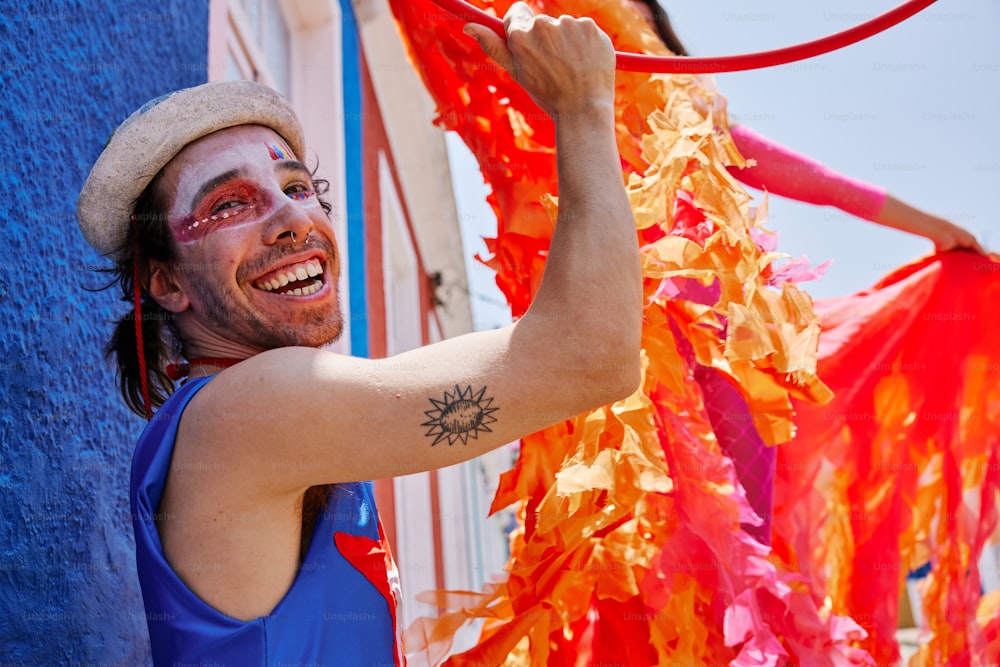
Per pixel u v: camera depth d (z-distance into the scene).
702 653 1.62
